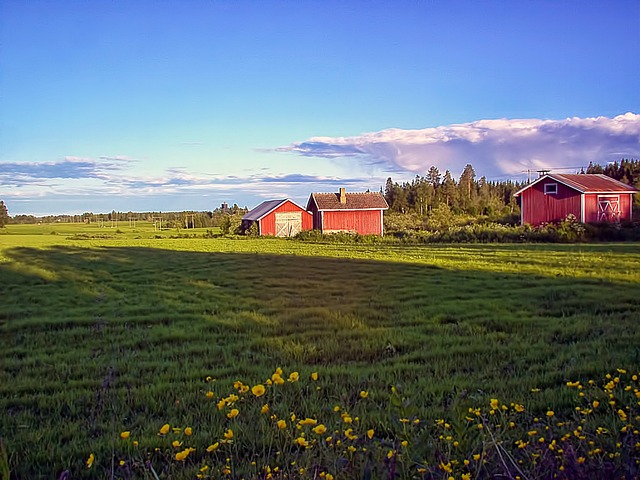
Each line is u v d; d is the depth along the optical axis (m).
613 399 5.40
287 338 9.55
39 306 13.36
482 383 6.58
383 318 11.18
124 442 4.91
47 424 5.55
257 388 3.71
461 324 10.32
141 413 5.89
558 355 7.81
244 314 11.81
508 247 29.12
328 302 13.22
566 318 10.53
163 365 7.94
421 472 3.13
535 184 42.03
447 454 3.52
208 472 4.03
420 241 36.72
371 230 51.91
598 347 8.18
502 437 4.27
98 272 20.95
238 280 17.70
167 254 29.88
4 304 13.67
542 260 21.05
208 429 5.22
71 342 9.66
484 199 86.31
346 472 3.29
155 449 4.69
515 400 5.75
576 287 13.95
